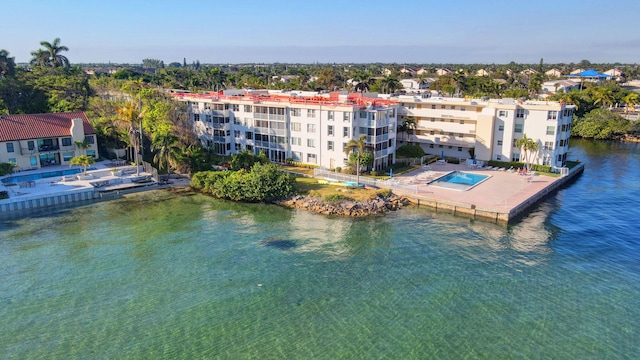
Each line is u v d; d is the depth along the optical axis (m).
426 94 113.25
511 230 56.88
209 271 45.44
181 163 80.81
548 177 79.12
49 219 59.62
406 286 42.47
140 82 113.38
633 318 37.59
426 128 97.69
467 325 36.38
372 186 71.75
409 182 74.25
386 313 38.00
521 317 37.56
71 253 49.38
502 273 45.19
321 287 42.28
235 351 33.25
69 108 96.62
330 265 46.84
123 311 38.41
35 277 44.00
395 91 154.50
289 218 61.06
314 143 83.88
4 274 44.50
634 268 46.56
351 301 39.84
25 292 41.28
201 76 178.25
